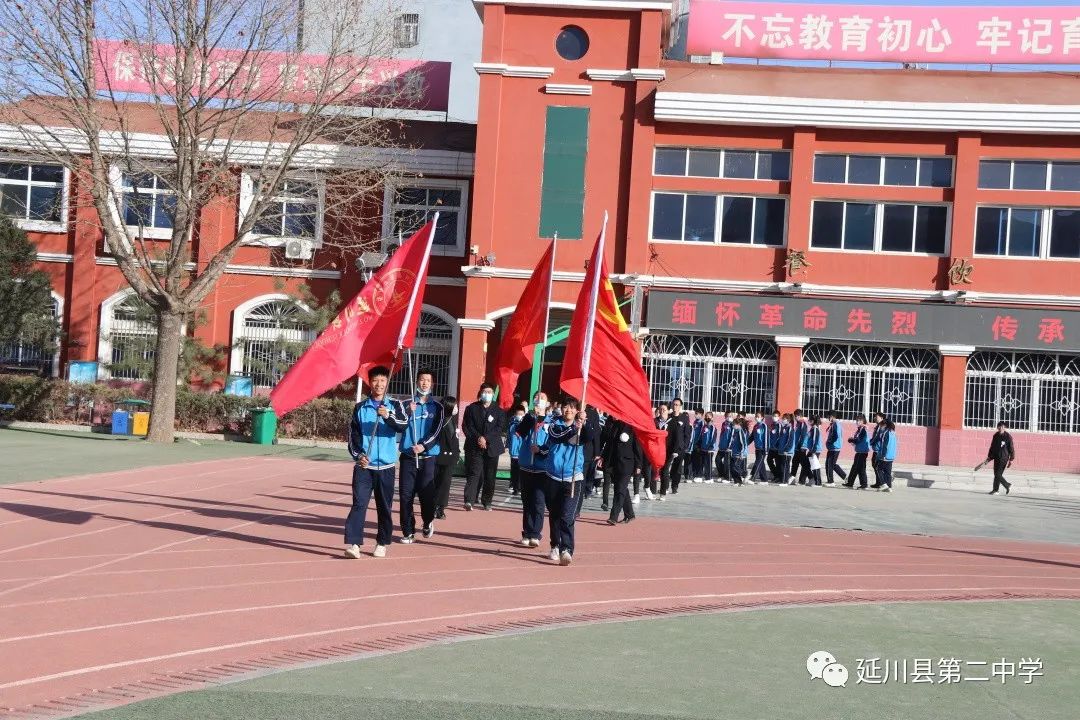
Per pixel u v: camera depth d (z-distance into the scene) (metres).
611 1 30.75
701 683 7.37
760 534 16.31
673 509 19.56
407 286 12.80
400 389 33.31
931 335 30.16
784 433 27.25
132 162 28.75
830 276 30.67
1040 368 30.22
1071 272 29.97
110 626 8.38
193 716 6.17
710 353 31.08
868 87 31.08
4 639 7.85
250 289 33.72
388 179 30.25
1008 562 14.60
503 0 31.03
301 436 30.83
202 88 26.05
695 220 31.14
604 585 11.21
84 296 33.78
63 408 31.33
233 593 9.83
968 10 31.48
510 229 31.08
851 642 8.89
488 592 10.48
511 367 16.70
